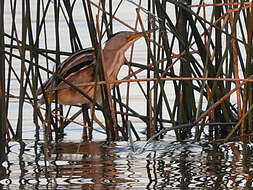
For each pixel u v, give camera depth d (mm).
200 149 8281
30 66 9359
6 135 9312
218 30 9086
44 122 8875
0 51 8875
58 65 9641
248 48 8734
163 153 8016
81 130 10172
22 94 9070
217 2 9102
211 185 6293
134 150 8234
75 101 9898
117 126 9305
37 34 9305
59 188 6191
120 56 10547
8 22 17219
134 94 12484
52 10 18906
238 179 6543
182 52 9297
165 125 10414
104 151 8219
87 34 16125
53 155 7965
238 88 8469
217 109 9320
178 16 9094
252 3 8492
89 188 6188
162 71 9695
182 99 9719
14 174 6852
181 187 6223
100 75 8859
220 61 9203
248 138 8984
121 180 6531
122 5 19156
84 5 9586
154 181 6461
